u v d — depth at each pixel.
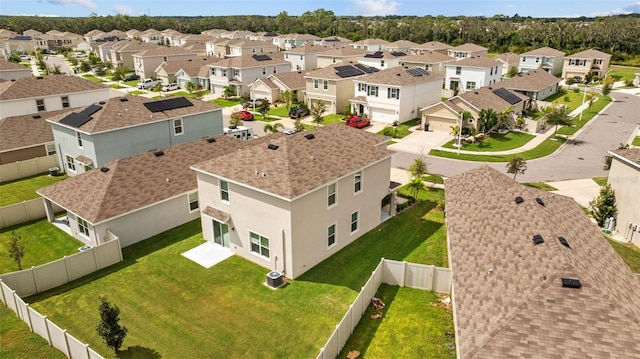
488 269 16.89
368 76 58.84
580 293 14.45
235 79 75.44
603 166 36.50
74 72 103.06
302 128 48.62
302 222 21.47
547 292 14.59
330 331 18.00
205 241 25.89
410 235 26.72
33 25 186.38
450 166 40.12
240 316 18.95
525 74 70.12
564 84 86.00
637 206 24.66
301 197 20.91
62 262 21.23
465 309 15.17
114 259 23.36
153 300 20.14
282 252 21.66
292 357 16.55
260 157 23.67
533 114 60.38
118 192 25.53
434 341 17.28
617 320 13.45
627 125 53.91
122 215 24.56
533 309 14.07
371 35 157.50
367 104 58.22
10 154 37.59
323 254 23.62
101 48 117.25
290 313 19.16
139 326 18.33
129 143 34.34
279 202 20.86
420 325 18.25
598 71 88.12
